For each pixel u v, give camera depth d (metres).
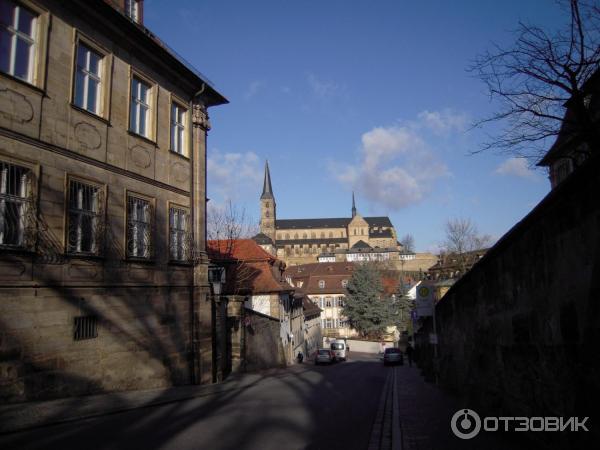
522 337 7.35
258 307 34.91
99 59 13.22
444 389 15.88
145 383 13.98
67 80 11.76
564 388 5.80
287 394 13.87
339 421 9.57
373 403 12.93
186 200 16.97
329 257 153.25
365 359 52.62
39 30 11.02
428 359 24.16
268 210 164.38
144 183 14.66
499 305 8.66
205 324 17.14
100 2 12.44
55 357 10.78
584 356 5.15
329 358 39.22
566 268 5.71
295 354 44.19
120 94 13.80
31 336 10.17
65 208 11.36
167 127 16.14
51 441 6.93
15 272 9.91
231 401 12.01
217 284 18.25
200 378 16.58
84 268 11.89
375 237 171.25
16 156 10.17
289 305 41.59
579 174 4.99
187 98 17.55
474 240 50.06
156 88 15.61
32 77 10.88
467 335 11.95
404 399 13.90
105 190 12.85
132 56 14.44
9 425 7.68
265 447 7.05
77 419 8.67
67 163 11.58
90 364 11.85
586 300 5.19
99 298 12.33
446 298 15.82
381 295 67.56
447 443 7.51
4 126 9.95
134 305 13.74
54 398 10.64
